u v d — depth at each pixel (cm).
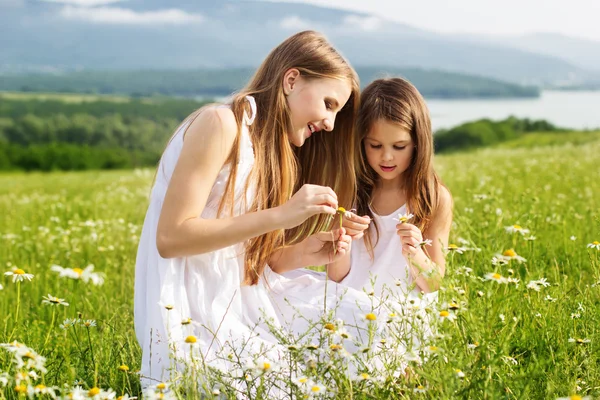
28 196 1240
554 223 495
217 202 271
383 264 321
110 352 269
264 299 278
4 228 753
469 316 217
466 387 199
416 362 209
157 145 8556
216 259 267
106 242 599
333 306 275
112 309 388
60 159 6269
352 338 239
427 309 213
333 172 314
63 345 301
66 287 447
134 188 1209
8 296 440
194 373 218
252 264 279
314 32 289
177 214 255
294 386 210
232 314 264
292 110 280
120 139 8775
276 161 280
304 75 279
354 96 303
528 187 766
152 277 262
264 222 252
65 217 800
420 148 311
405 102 307
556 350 270
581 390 232
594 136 3803
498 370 223
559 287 318
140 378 247
